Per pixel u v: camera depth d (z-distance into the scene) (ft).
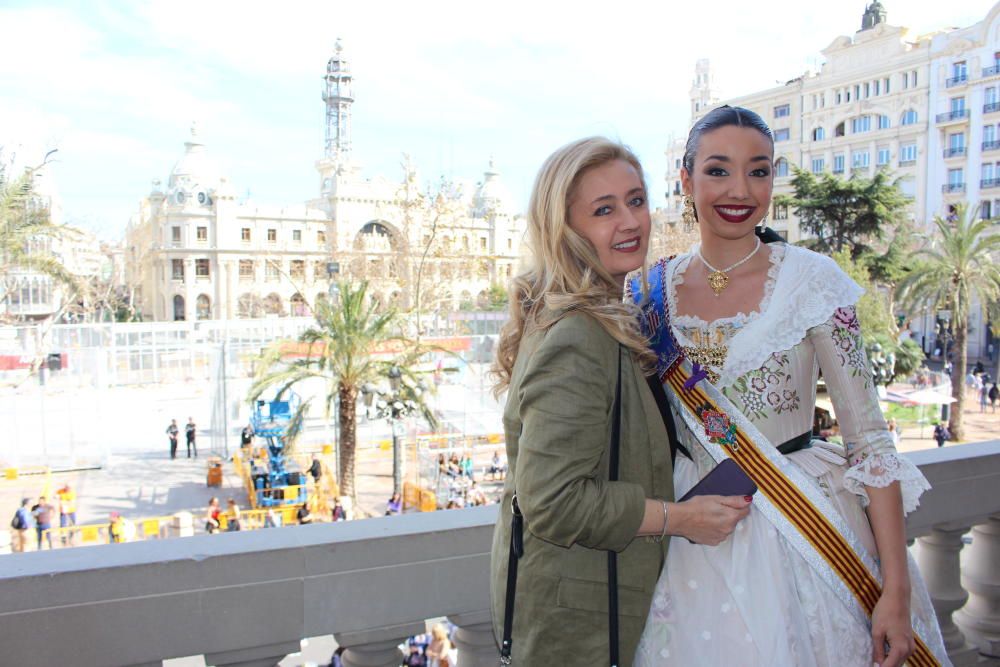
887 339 85.10
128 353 134.31
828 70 181.37
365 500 69.31
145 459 84.79
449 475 65.51
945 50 158.61
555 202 4.94
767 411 5.50
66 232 77.97
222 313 279.08
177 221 274.36
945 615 9.56
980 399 108.88
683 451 5.56
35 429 80.23
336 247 232.12
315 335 59.47
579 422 4.45
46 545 52.65
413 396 60.80
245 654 6.82
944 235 88.22
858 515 5.63
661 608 5.39
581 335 4.63
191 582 6.55
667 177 190.90
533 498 4.43
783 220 183.62
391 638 7.27
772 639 5.08
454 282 147.43
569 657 4.84
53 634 6.16
